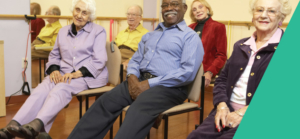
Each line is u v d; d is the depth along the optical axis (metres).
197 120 2.67
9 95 3.10
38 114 1.77
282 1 1.30
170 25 1.92
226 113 1.35
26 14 3.09
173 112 1.65
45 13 3.21
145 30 3.37
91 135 1.68
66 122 2.53
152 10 4.45
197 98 1.76
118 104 1.76
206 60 2.69
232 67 1.44
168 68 1.80
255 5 1.38
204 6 2.78
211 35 2.68
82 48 2.18
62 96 1.90
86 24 2.26
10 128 1.53
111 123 1.76
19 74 3.13
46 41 3.23
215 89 1.51
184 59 1.73
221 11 3.63
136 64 1.97
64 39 2.24
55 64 2.22
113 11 3.99
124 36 3.35
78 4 2.16
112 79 2.24
